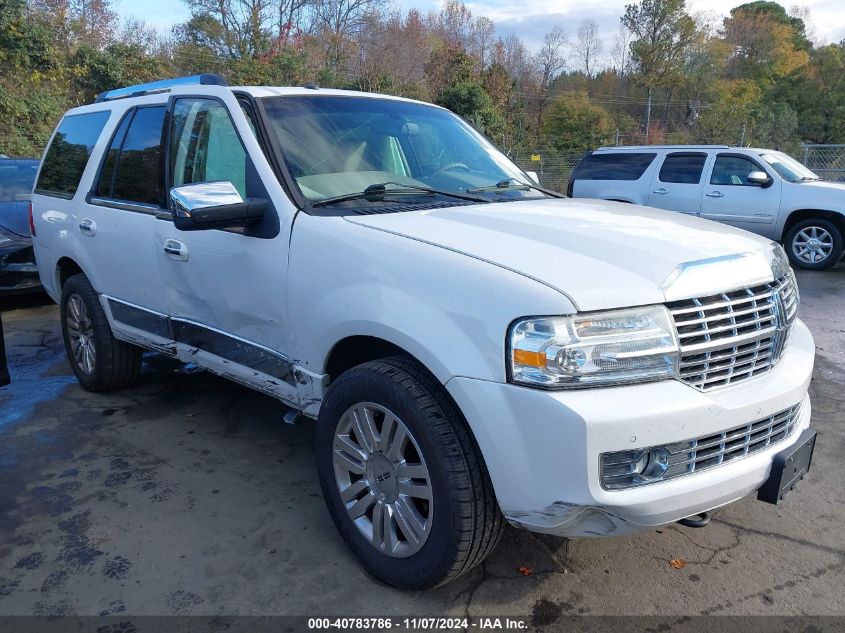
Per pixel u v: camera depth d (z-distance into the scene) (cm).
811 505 342
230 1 3594
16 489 352
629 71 5922
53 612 260
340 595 270
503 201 334
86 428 428
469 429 241
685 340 231
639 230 279
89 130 470
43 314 739
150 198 391
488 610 262
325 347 285
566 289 223
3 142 1916
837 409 466
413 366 258
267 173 315
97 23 3284
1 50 1959
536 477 221
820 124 5494
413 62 4144
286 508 334
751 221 1077
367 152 350
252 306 321
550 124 4512
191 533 312
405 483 259
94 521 322
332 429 284
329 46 3719
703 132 4188
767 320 256
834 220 1022
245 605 264
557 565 291
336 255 279
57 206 477
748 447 244
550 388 217
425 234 268
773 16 7325
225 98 351
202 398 479
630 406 215
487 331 227
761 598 271
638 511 218
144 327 408
